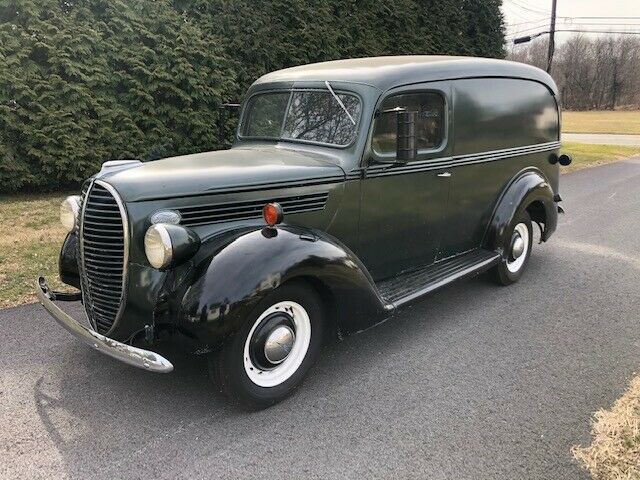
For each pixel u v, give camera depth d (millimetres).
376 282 4344
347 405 3369
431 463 2834
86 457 2842
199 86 9398
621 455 2896
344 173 3863
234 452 2908
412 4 13203
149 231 3033
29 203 8156
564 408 3348
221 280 2963
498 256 5199
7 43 7906
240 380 3131
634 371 3820
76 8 8438
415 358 4000
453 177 4676
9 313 4566
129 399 3377
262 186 3521
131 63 8914
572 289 5500
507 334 4430
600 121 47812
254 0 10227
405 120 3787
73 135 8492
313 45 10961
